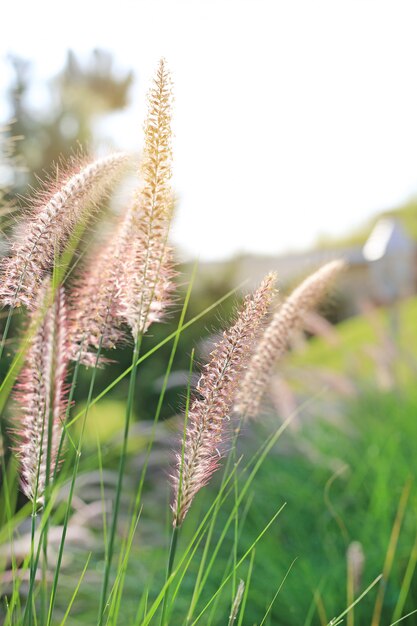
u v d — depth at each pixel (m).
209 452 0.55
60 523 0.97
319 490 1.31
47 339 0.55
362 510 1.19
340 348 1.79
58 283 0.54
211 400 0.55
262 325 0.60
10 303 0.57
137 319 0.57
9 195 0.66
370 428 1.54
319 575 0.98
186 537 1.13
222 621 0.93
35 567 0.55
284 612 0.93
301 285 0.64
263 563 1.05
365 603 0.93
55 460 0.57
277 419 1.51
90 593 0.99
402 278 2.32
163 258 0.56
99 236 0.62
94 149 0.59
